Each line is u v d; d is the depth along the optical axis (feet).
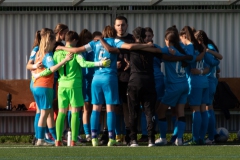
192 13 145.18
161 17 144.56
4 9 142.82
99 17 143.74
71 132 117.60
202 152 98.22
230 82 144.36
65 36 118.11
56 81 124.77
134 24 143.95
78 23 143.64
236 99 138.82
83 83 123.44
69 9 143.43
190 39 117.60
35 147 109.50
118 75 120.57
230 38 146.00
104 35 115.14
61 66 114.01
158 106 121.80
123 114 124.77
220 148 104.42
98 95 115.34
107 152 98.78
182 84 115.03
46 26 143.43
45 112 115.65
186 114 139.54
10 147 110.32
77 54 115.03
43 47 114.93
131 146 110.11
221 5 145.18
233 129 144.25
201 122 120.78
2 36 143.02
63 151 100.53
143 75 110.93
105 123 135.44
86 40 122.93
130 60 112.47
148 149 103.19
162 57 112.78
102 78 114.32
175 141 121.80
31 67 116.37
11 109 139.54
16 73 143.43
